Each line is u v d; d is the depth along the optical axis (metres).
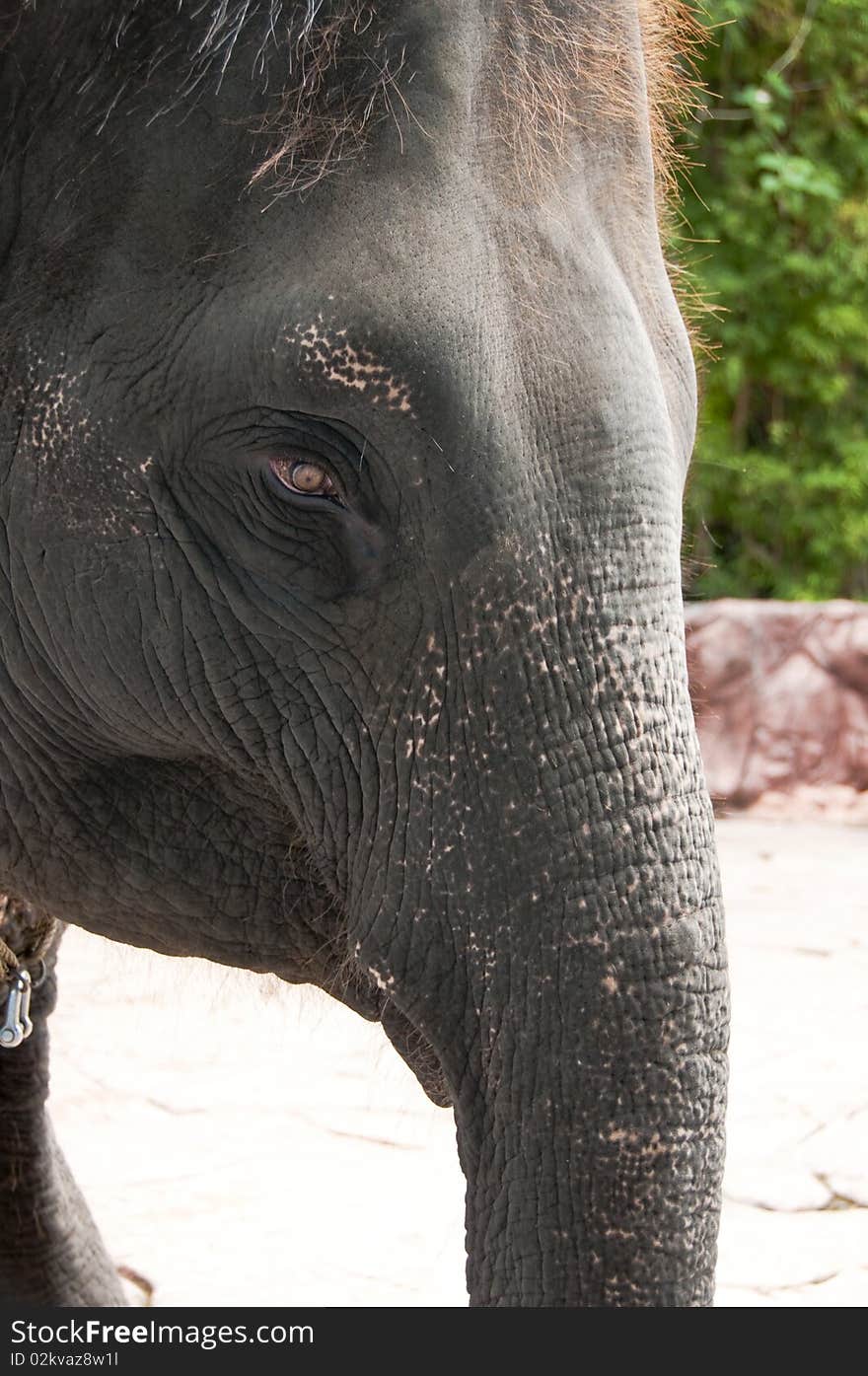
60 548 1.86
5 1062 3.01
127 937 2.06
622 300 1.79
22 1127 3.03
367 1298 3.66
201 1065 5.20
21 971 2.61
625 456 1.74
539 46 1.79
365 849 1.81
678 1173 1.64
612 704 1.70
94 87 1.76
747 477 13.38
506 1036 1.69
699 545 13.62
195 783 1.98
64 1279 3.07
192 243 1.75
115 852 2.02
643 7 2.17
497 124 1.76
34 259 1.81
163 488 1.82
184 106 1.73
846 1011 5.93
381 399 1.71
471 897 1.72
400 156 1.72
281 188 1.72
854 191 13.73
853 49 13.51
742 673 10.19
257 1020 5.66
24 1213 3.03
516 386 1.72
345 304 1.70
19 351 1.82
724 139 13.46
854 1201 4.34
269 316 1.72
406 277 1.70
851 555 13.71
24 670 1.95
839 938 6.91
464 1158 1.75
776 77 12.91
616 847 1.68
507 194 1.75
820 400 13.72
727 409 13.77
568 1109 1.66
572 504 1.72
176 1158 4.47
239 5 1.71
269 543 1.81
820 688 10.13
